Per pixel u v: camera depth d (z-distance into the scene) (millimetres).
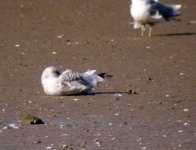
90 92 17250
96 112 15398
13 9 29297
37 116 15109
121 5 30781
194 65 20719
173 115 15219
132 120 14797
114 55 22047
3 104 16156
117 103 16188
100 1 31359
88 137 13570
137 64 20844
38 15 28406
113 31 26016
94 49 22891
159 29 26781
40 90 17578
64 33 25375
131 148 12922
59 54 22109
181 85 18172
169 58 21703
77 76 16938
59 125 14398
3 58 21391
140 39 24625
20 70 19922
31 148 12922
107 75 17719
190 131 14023
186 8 31109
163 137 13602
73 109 15633
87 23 27344
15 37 24469
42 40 24094
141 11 24703
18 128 14203
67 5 30375
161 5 25312
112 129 14117
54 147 12953
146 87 17938
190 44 23906
